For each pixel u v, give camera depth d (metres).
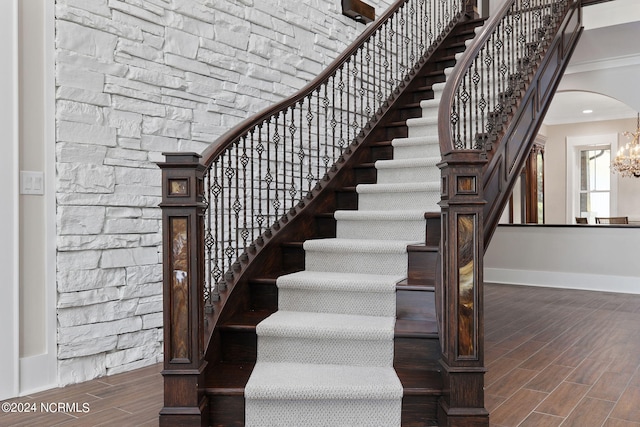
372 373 2.30
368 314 2.67
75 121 2.79
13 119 2.60
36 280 2.67
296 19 4.15
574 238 6.40
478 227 2.09
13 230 2.59
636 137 8.66
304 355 2.46
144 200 3.10
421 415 2.15
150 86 3.13
